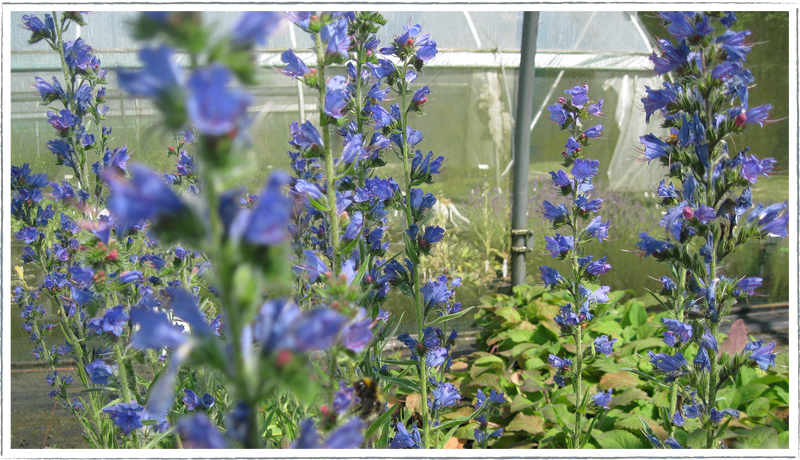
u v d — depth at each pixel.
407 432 3.36
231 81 0.87
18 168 4.20
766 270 9.55
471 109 9.18
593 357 4.02
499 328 7.59
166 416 2.89
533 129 9.47
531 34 7.96
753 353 2.70
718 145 2.73
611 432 4.73
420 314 3.50
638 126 9.67
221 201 0.98
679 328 2.97
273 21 0.94
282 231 0.94
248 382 1.04
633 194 9.64
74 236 4.00
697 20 2.69
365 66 3.67
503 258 9.47
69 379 5.23
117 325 2.71
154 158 7.51
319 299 3.39
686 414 2.95
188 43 0.90
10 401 6.23
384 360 3.49
